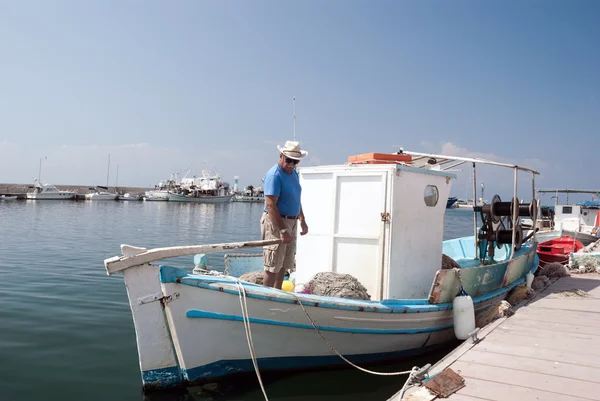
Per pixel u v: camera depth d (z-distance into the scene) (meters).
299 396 5.23
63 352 6.52
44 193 78.06
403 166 6.26
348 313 5.55
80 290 10.55
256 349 5.25
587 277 11.05
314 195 6.79
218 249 4.97
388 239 6.16
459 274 6.62
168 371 4.95
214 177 110.00
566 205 25.02
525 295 8.52
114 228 31.03
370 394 5.34
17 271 12.91
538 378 4.50
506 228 10.57
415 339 6.35
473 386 4.29
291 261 6.00
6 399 5.00
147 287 4.75
